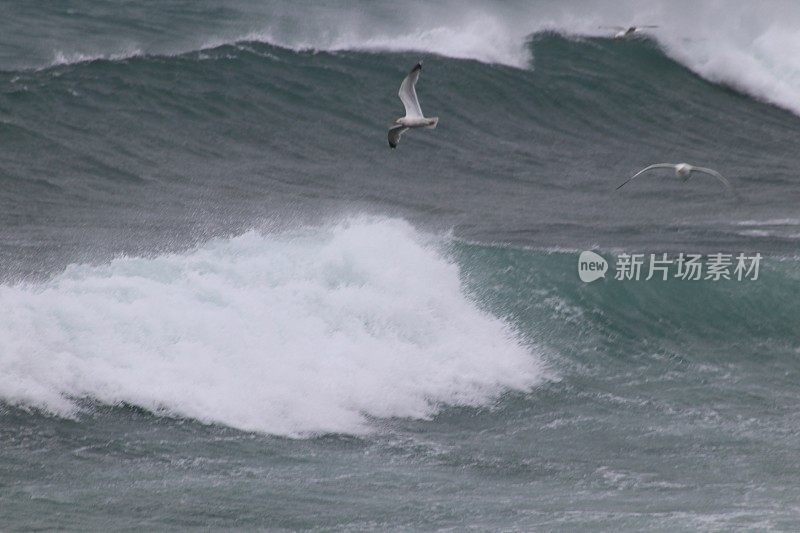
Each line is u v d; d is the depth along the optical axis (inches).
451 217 3998.5
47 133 4335.6
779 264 3622.0
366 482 2295.8
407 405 2753.4
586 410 2844.5
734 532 2112.5
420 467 2412.6
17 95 4520.2
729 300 3467.0
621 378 3085.6
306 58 5211.6
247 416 2532.0
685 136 5344.5
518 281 3351.4
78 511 2055.9
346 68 5221.5
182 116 4658.0
